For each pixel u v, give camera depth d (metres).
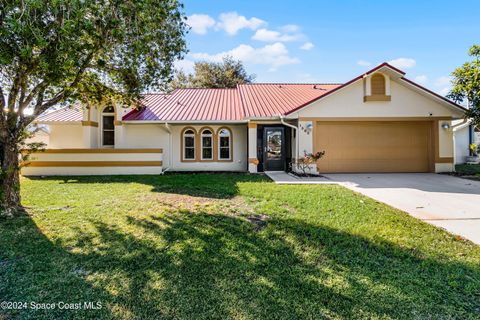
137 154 13.25
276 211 5.84
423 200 7.14
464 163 18.27
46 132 15.62
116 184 9.66
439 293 2.90
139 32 5.96
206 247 4.02
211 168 15.05
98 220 5.25
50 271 3.38
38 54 5.16
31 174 12.73
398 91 12.91
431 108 12.98
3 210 5.56
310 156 12.13
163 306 2.72
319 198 7.14
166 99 17.09
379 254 3.82
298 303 2.75
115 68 7.23
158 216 5.50
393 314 2.59
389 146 13.27
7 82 6.43
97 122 14.91
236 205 6.39
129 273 3.32
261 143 14.73
